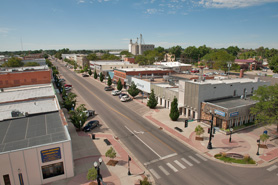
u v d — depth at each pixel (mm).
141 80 59375
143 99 57250
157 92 52000
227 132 33375
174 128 35906
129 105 51750
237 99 42031
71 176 22188
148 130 35375
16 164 19578
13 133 23906
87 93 66500
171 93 46625
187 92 41344
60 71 133250
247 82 45906
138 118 41875
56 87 73375
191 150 28203
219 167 24094
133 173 22734
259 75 103375
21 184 20078
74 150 28156
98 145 29656
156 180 21625
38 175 20688
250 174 22719
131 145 29688
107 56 172375
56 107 36062
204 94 39250
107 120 40594
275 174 22672
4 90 51906
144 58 148250
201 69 59031
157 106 50719
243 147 28812
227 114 33469
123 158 26016
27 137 22766
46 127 25625
